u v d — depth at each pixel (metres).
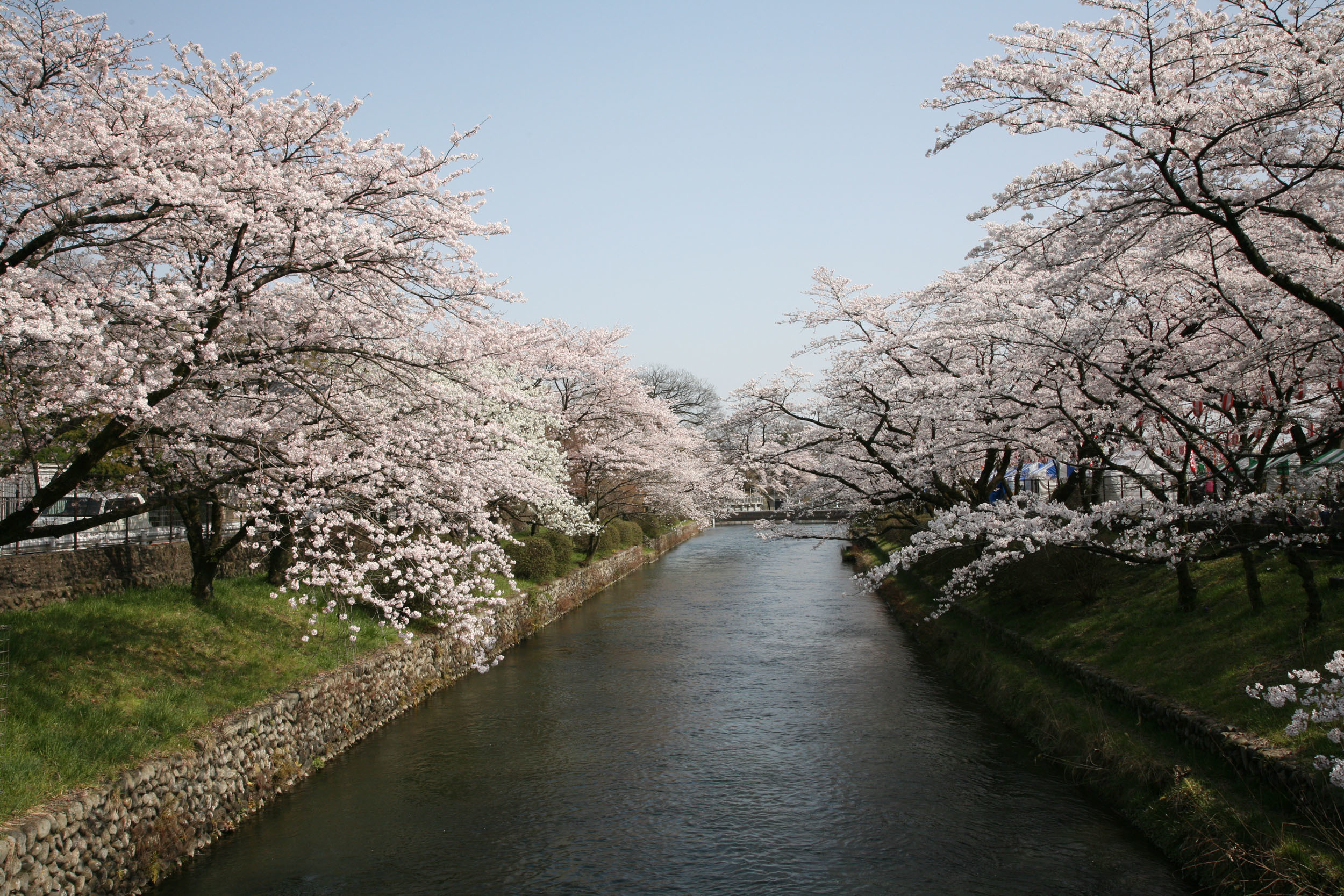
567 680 16.47
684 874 8.46
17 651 9.13
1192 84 8.47
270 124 9.59
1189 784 8.10
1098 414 10.85
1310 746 7.35
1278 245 9.82
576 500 28.08
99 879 7.18
